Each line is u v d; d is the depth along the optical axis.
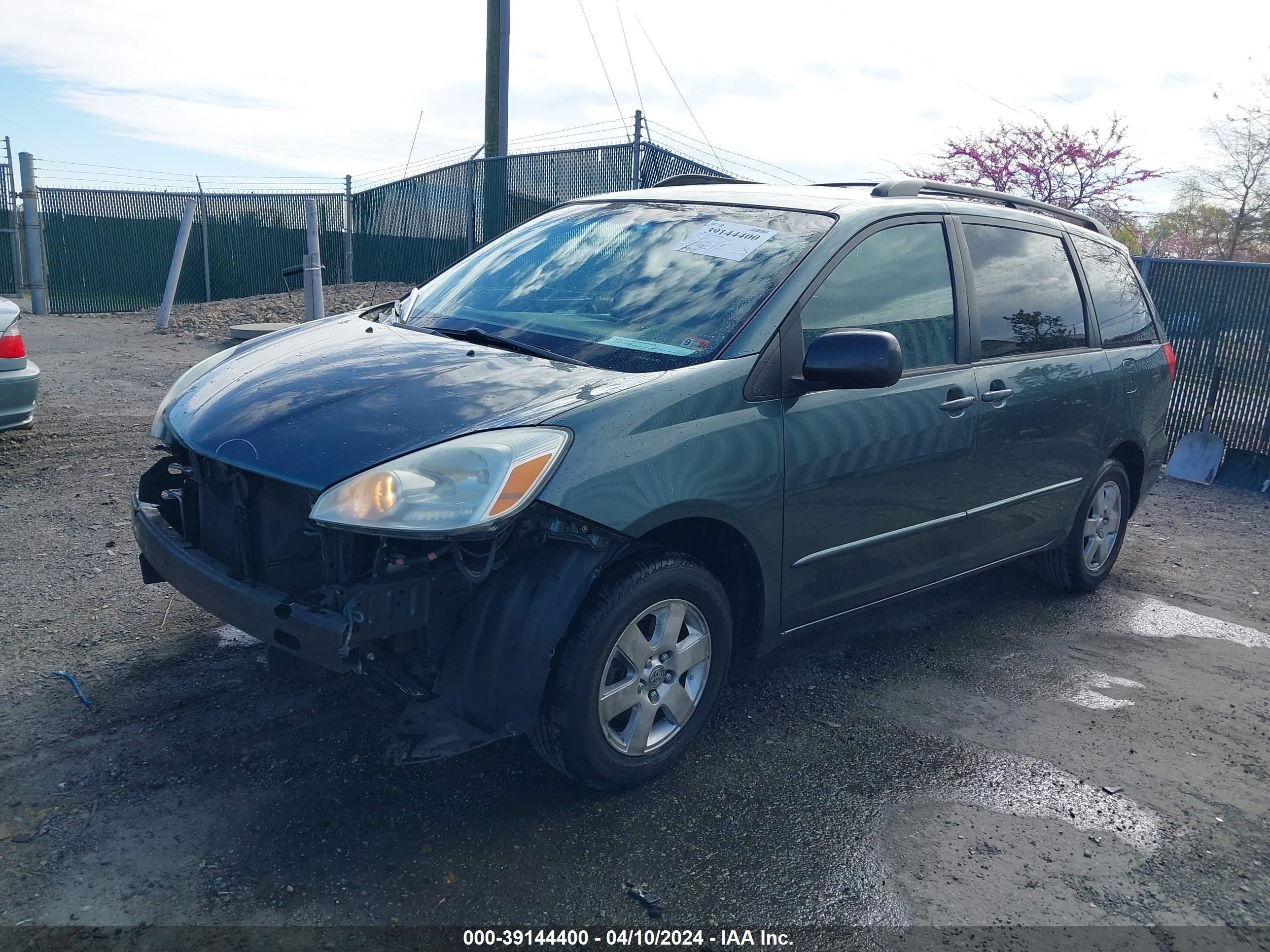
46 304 15.48
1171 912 2.75
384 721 3.36
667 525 3.09
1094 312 4.89
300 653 2.65
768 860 2.84
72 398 8.44
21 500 5.54
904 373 3.73
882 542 3.71
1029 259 4.54
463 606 2.82
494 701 2.76
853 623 4.71
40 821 2.76
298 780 3.02
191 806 2.87
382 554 2.69
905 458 3.68
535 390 2.96
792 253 3.50
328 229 16.27
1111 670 4.39
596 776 2.96
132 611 4.14
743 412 3.13
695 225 3.86
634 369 3.13
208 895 2.52
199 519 3.28
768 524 3.23
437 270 13.73
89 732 3.21
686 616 3.15
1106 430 4.88
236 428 2.96
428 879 2.64
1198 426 8.70
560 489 2.68
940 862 2.89
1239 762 3.62
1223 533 6.93
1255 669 4.51
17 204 16.58
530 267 3.98
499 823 2.90
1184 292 8.70
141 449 6.78
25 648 3.76
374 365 3.22
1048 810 3.21
